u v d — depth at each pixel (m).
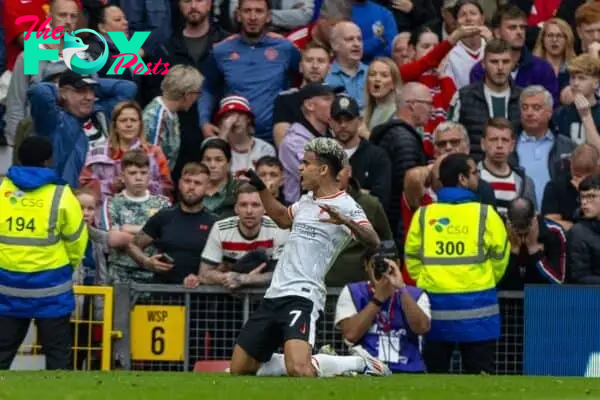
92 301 43.19
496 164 48.22
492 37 53.94
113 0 54.59
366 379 34.75
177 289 43.50
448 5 57.72
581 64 51.50
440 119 53.16
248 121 50.25
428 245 42.09
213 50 53.66
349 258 43.88
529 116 50.34
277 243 44.50
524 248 44.47
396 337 39.66
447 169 42.66
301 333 36.53
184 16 53.84
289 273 37.00
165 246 45.28
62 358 41.47
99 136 49.94
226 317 43.72
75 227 41.41
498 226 41.97
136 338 43.31
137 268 45.56
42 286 41.12
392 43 55.72
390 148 48.66
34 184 41.12
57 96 49.34
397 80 51.59
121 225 46.34
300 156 48.53
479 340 41.88
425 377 36.44
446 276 41.84
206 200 47.41
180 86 50.28
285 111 50.75
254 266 43.81
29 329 43.75
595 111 51.81
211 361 41.06
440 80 53.69
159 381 32.44
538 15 58.47
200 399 27.25
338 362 37.31
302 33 56.22
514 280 44.72
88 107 49.53
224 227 44.47
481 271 41.91
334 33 52.75
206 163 47.34
